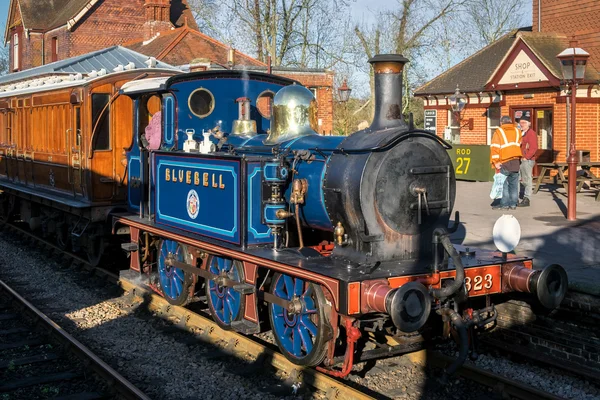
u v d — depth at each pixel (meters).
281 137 7.09
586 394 5.96
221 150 7.64
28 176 13.55
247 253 6.49
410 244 6.02
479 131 20.00
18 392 5.98
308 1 31.52
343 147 6.12
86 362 6.50
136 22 32.28
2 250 12.63
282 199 6.55
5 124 15.05
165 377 6.30
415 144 5.95
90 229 10.74
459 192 15.39
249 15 31.38
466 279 5.98
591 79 16.55
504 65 18.52
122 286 9.52
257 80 8.51
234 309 7.06
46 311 8.51
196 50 25.16
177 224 7.88
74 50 31.03
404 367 6.52
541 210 12.35
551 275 6.01
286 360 6.38
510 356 6.98
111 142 10.38
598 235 9.75
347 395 5.62
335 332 5.74
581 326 6.49
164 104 8.16
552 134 17.47
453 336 6.04
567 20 18.95
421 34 33.38
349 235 6.00
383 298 5.30
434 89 21.41
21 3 34.69
